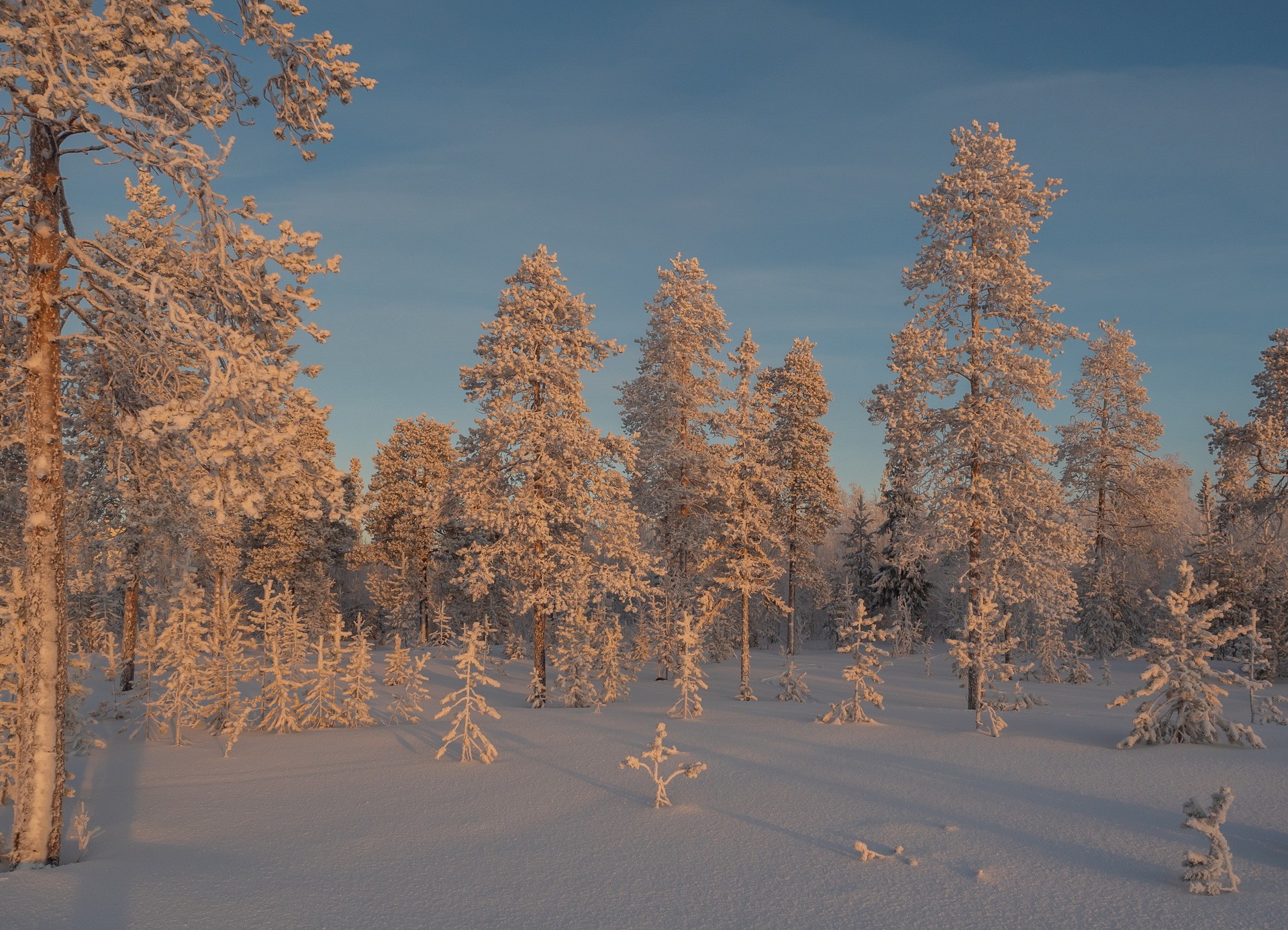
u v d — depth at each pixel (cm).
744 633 2495
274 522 4488
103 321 939
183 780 1253
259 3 820
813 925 622
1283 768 1076
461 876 765
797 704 2266
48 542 813
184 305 797
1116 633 4253
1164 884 688
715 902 680
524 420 2250
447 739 1352
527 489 2278
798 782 1112
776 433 3772
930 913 639
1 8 683
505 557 2300
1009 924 614
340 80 895
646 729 1666
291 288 885
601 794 1088
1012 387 2116
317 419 873
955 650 1549
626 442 2356
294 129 934
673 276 3047
